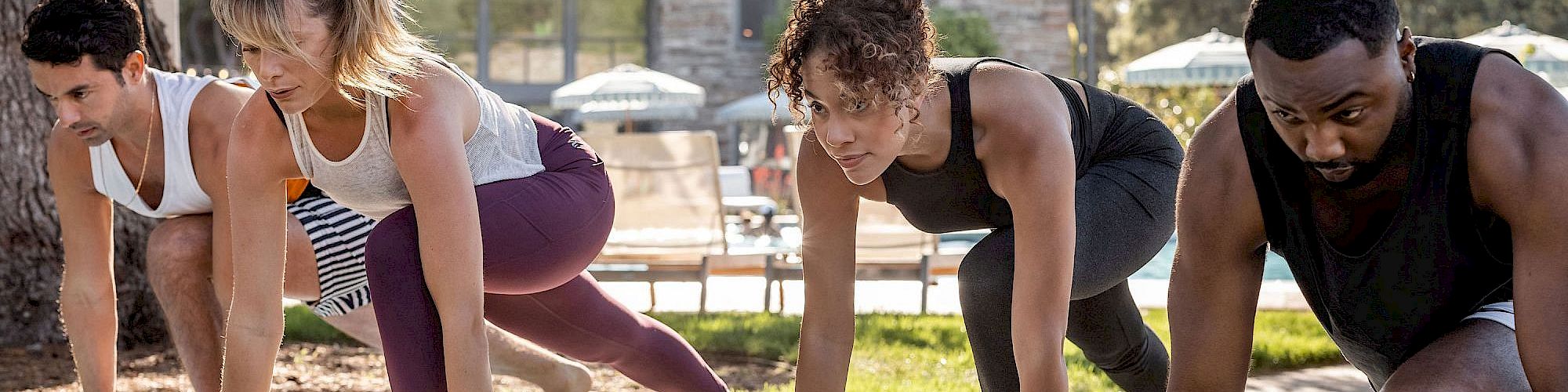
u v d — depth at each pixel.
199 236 2.58
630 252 5.98
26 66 4.26
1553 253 1.43
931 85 1.96
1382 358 1.75
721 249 5.97
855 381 3.67
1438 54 1.46
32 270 4.27
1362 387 3.87
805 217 2.22
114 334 2.62
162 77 2.54
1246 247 1.67
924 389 3.57
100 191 2.56
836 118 1.82
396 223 2.01
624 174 5.94
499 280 2.18
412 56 1.93
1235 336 1.71
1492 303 1.62
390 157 1.99
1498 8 19.45
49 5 2.36
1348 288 1.65
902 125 1.84
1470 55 1.46
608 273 6.06
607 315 2.55
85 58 2.34
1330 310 1.72
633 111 13.63
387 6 1.85
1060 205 1.99
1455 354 1.54
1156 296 6.32
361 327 2.94
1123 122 2.43
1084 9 15.48
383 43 1.84
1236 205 1.63
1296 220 1.60
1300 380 3.98
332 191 2.09
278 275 2.13
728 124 14.99
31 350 4.16
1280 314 5.30
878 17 1.78
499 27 15.02
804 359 2.25
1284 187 1.57
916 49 1.81
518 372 2.92
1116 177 2.36
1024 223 2.00
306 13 1.73
